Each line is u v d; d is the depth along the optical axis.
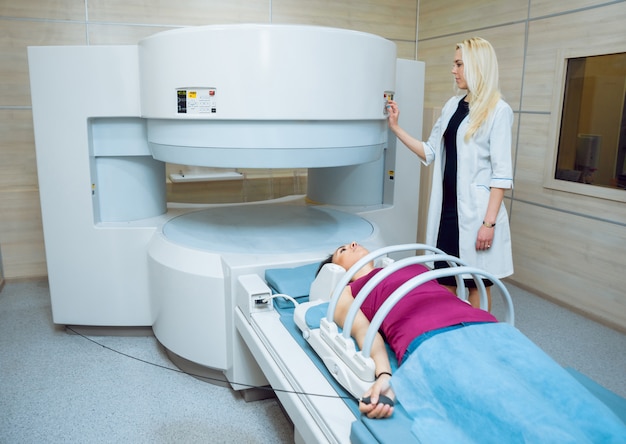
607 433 0.98
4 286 3.31
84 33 3.27
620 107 2.63
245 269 1.94
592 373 2.31
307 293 1.82
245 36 1.82
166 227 2.48
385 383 1.18
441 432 1.08
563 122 2.95
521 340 1.22
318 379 1.36
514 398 1.03
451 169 2.17
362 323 1.40
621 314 2.73
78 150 2.37
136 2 3.31
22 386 2.17
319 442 1.20
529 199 3.21
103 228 2.45
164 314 2.24
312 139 1.96
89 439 1.84
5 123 3.23
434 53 3.92
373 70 2.01
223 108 1.88
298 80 1.86
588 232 2.86
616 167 2.70
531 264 3.25
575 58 2.84
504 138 2.02
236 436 1.88
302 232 2.41
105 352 2.47
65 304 2.54
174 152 2.07
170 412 2.01
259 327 1.67
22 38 3.17
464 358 1.16
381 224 2.89
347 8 3.79
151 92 2.05
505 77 3.31
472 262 2.14
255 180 3.69
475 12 3.49
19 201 3.29
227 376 2.14
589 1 2.71
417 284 1.24
